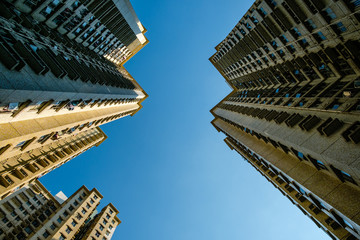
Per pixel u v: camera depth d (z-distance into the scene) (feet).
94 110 121.70
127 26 168.86
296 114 91.45
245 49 152.76
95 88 101.04
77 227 159.12
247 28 136.36
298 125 84.23
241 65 182.29
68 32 115.34
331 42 80.59
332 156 62.75
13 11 74.02
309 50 94.99
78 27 118.32
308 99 95.20
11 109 56.85
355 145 59.06
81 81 90.74
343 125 67.51
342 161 58.85
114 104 149.69
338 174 70.08
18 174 103.50
